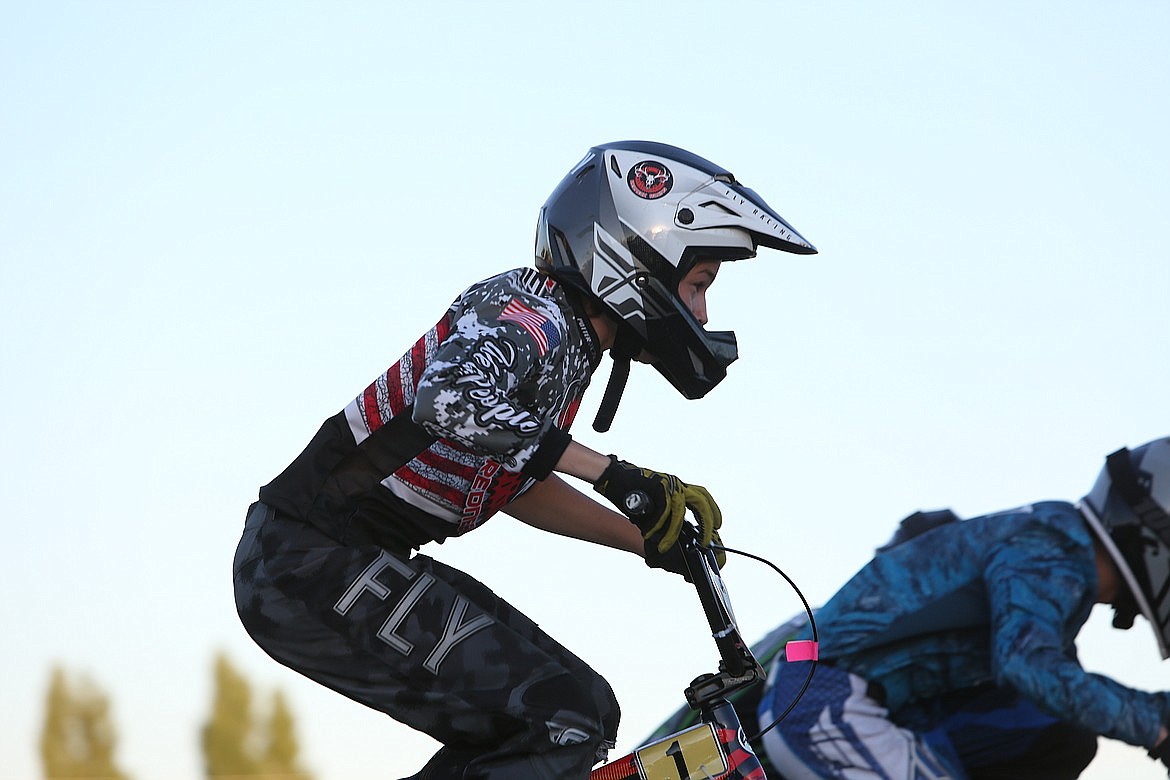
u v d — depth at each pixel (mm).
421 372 9188
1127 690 10602
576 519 10766
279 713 77562
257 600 9094
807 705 11547
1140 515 10688
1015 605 10812
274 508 9250
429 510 9273
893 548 11883
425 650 8969
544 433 8617
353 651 9031
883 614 11445
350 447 9250
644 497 8648
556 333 9062
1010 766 12141
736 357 9930
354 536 9156
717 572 9008
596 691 9406
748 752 9086
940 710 11961
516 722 8953
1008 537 11180
